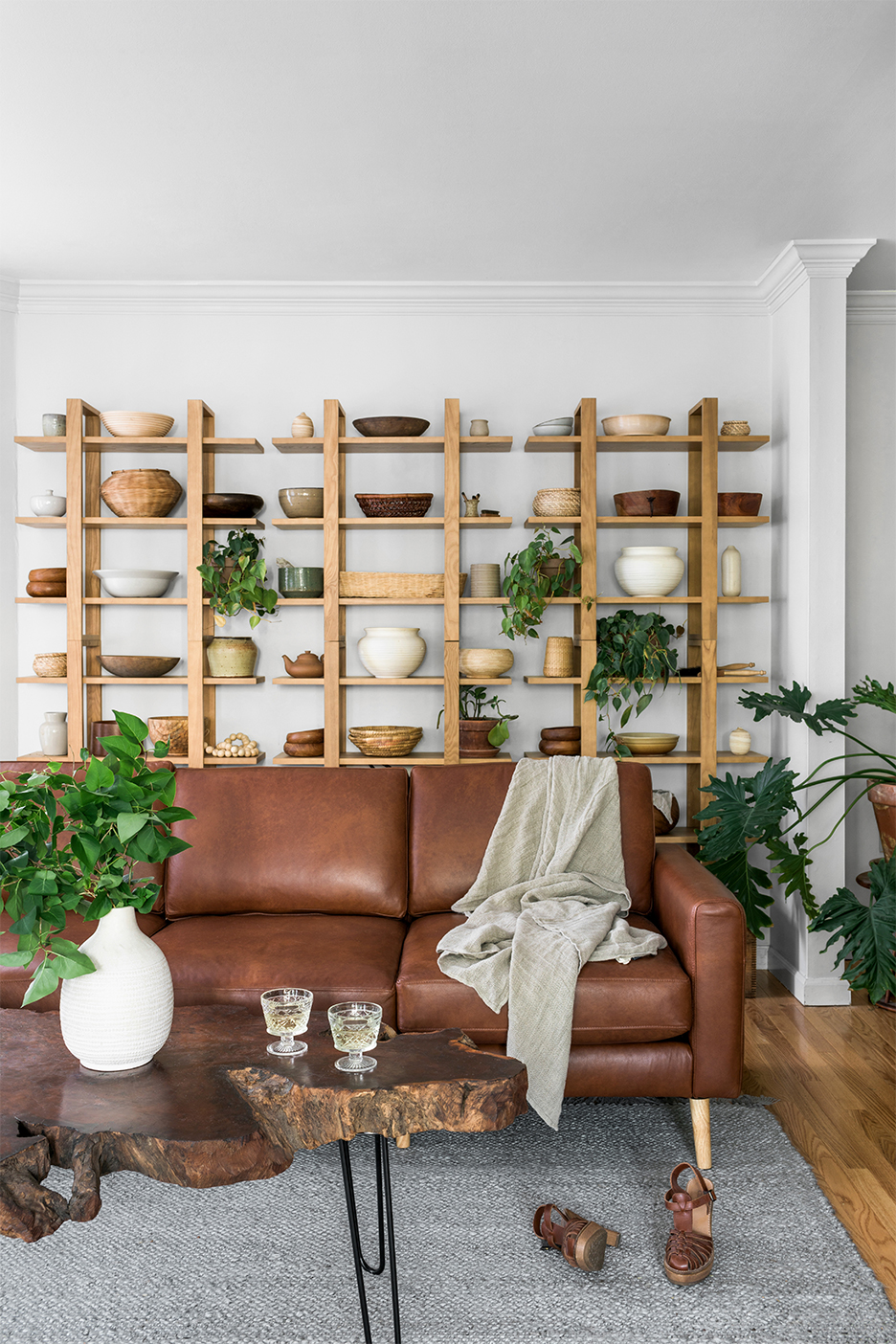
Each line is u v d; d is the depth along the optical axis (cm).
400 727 429
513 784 324
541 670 440
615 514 439
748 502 414
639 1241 217
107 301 432
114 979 185
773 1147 261
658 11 238
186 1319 192
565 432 415
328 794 329
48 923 181
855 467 442
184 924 305
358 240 383
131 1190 243
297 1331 188
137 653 441
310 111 285
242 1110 169
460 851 321
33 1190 153
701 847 388
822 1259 211
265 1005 196
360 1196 238
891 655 446
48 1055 197
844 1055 326
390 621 441
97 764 184
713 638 409
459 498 413
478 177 328
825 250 382
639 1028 253
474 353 438
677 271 417
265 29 245
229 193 340
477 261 405
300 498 411
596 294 430
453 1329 188
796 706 376
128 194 341
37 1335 187
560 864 306
